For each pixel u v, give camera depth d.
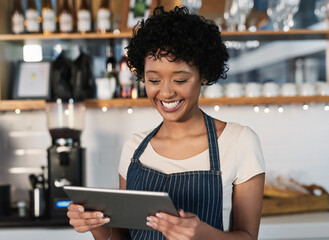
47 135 2.91
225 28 2.84
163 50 1.24
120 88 2.75
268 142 2.94
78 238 2.31
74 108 2.56
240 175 1.37
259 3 2.83
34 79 2.84
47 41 2.75
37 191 2.45
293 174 2.94
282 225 2.30
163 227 1.17
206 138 1.42
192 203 1.36
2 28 2.75
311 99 2.69
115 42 2.80
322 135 2.95
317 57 2.92
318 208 2.63
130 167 1.48
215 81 1.41
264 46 2.89
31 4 2.80
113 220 1.29
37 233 2.31
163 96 1.28
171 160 1.42
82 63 2.74
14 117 2.91
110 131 2.92
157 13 1.41
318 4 2.81
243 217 1.36
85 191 1.20
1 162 2.91
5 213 2.53
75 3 2.87
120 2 2.87
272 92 2.70
